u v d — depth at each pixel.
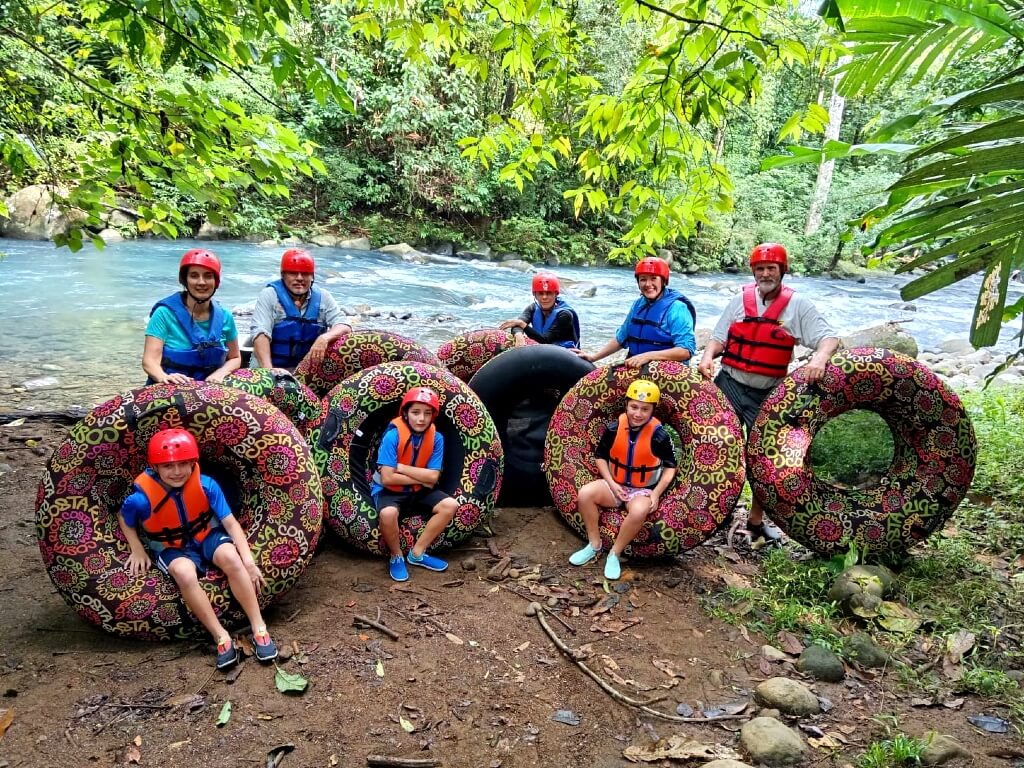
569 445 3.99
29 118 4.21
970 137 1.42
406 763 2.27
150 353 3.51
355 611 3.13
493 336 5.15
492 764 2.31
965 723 2.61
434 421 3.78
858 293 19.38
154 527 2.80
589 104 3.49
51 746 2.25
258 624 2.78
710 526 3.64
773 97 23.42
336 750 2.31
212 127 3.39
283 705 2.50
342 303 11.98
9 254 13.57
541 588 3.43
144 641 2.84
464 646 2.92
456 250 20.58
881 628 3.18
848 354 3.77
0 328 8.68
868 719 2.61
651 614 3.26
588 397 4.00
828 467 4.83
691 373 3.90
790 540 4.09
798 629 3.19
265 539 2.98
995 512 4.31
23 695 2.48
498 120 3.92
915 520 3.63
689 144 3.53
